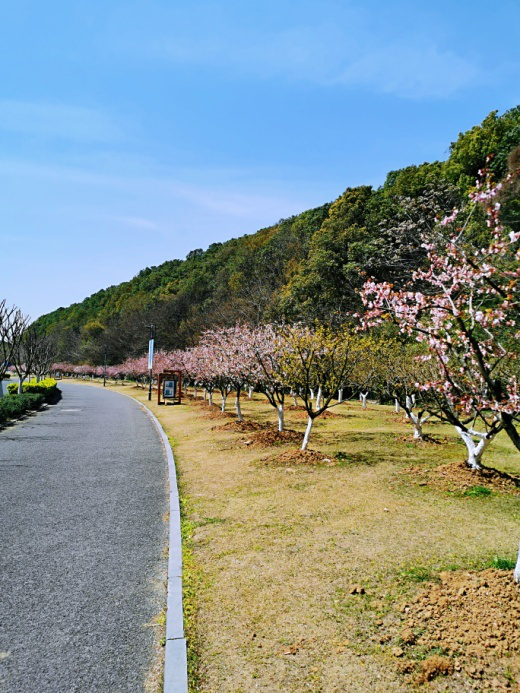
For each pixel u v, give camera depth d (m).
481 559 4.38
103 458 10.02
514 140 24.73
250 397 25.88
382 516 5.66
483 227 13.91
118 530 5.53
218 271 61.38
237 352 14.81
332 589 3.86
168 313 54.34
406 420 15.42
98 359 69.62
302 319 27.17
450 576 3.98
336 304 26.70
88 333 79.38
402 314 5.35
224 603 3.68
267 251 48.00
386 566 4.26
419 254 23.83
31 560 4.63
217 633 3.27
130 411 22.16
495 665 2.81
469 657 2.89
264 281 40.34
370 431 12.95
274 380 11.74
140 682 2.83
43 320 121.88
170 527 5.47
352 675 2.80
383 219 28.94
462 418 10.83
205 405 23.25
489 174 5.53
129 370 48.22
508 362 7.63
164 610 3.69
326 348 11.45
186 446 11.22
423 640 3.09
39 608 3.70
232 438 11.86
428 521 5.48
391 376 12.05
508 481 7.12
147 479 8.07
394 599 3.66
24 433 14.02
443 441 11.11
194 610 3.59
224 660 2.97
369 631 3.24
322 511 5.87
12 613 3.62
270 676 2.81
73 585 4.11
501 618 3.23
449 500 6.32
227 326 34.25
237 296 40.31
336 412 18.41
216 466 8.73
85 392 40.28
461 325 4.61
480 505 6.09
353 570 4.20
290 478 7.54
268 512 5.89
